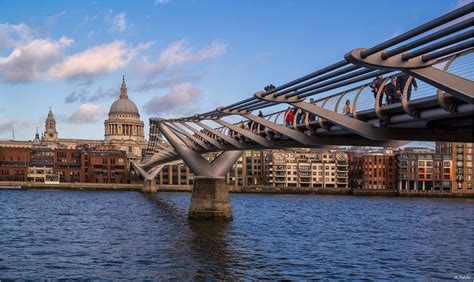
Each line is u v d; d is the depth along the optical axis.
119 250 39.84
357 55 18.75
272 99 30.39
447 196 178.50
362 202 130.38
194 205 63.31
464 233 58.09
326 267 34.41
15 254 38.00
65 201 112.06
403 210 99.25
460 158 189.25
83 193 162.88
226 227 56.19
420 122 26.23
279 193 186.75
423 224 68.69
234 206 100.88
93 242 44.25
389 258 38.91
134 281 29.56
